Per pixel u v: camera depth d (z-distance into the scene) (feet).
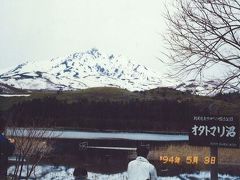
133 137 245.45
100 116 354.74
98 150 144.15
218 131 33.83
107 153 132.46
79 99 445.78
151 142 182.39
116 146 163.32
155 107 335.47
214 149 34.01
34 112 318.04
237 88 35.17
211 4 34.22
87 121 341.41
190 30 34.53
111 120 341.41
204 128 34.35
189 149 111.96
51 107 337.72
